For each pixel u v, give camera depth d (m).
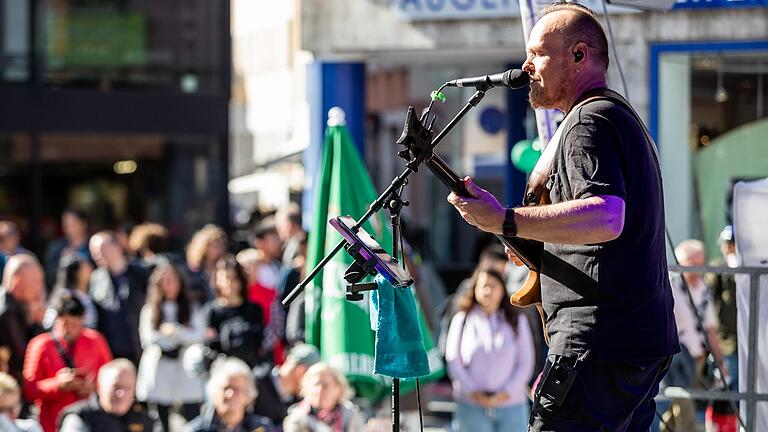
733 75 9.34
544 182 3.79
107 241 10.81
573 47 3.75
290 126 27.86
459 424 8.65
